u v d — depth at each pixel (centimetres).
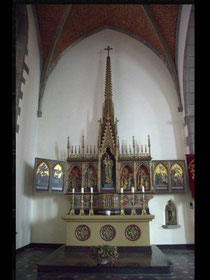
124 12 1349
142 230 976
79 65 1441
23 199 1146
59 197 1250
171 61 1364
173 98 1362
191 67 1259
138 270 745
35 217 1238
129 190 1196
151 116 1341
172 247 1177
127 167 1235
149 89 1385
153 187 1188
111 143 1222
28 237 1198
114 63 1434
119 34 1474
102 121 1337
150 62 1430
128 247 963
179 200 1223
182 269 811
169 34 1340
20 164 1116
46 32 1324
